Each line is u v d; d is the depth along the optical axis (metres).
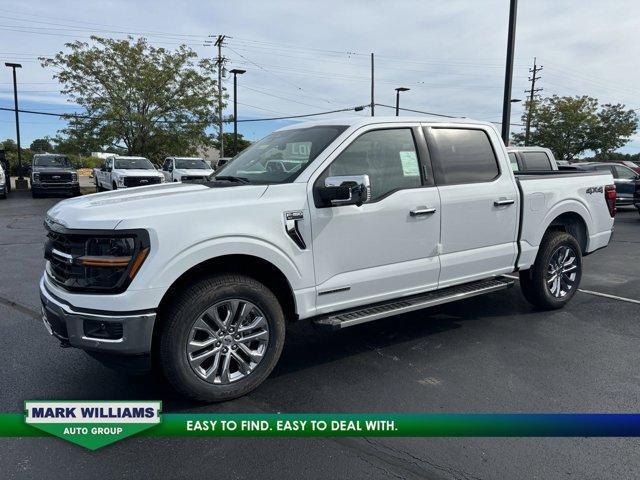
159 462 2.83
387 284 4.13
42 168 22.48
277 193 3.59
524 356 4.35
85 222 3.12
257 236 3.42
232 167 4.51
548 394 3.64
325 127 4.23
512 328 5.07
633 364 4.18
